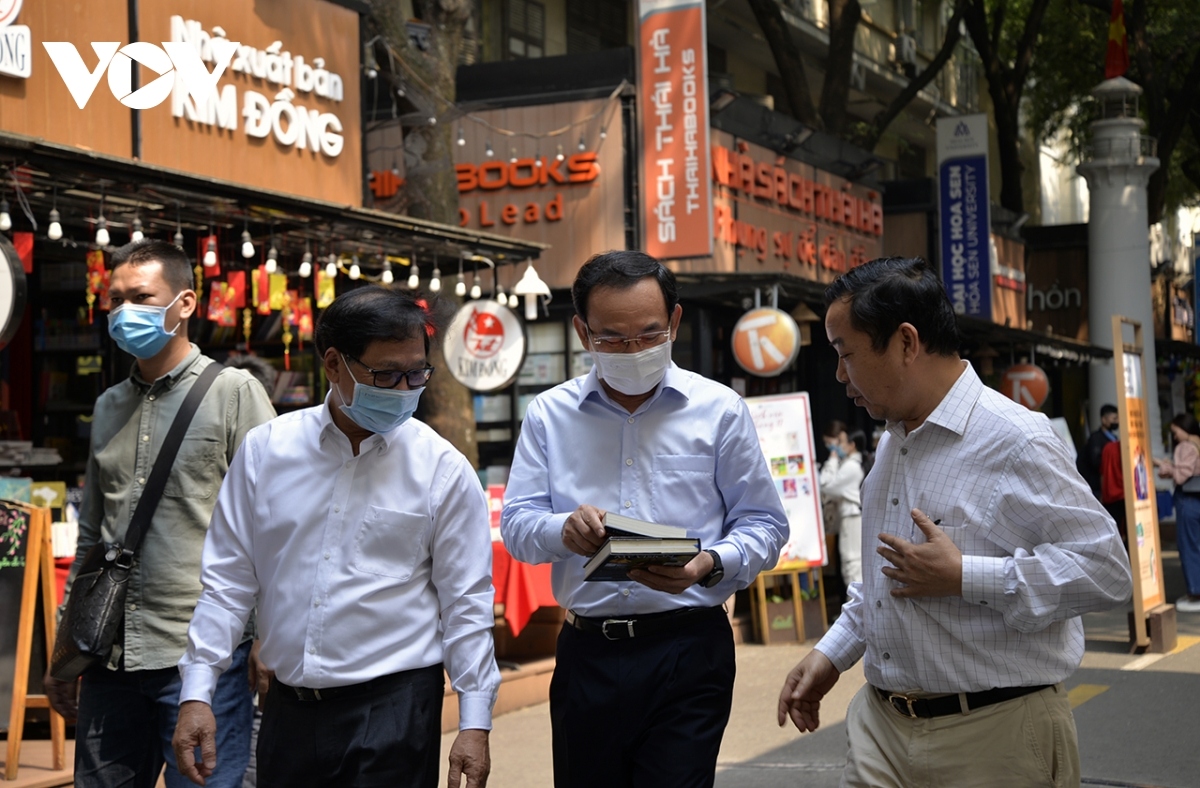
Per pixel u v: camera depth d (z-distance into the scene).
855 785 2.83
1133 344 9.44
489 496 7.87
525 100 12.80
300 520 2.99
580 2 18.97
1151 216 23.52
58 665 3.60
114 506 3.76
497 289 9.41
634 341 3.20
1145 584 9.09
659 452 3.35
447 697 6.90
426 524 3.01
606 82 12.66
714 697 3.27
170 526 3.70
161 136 7.50
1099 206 22.62
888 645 2.75
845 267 16.92
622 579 3.02
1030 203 32.22
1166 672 8.27
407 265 9.08
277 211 6.93
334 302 2.96
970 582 2.53
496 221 12.84
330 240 7.86
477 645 3.00
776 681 8.47
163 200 6.57
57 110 6.95
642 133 12.34
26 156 5.63
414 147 10.34
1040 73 25.17
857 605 3.15
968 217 18.84
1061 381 24.95
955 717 2.67
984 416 2.65
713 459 3.36
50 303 9.76
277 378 10.17
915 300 2.64
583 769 3.32
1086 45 24.12
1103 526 2.54
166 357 3.84
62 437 9.71
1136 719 6.91
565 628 3.43
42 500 7.37
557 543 3.21
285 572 3.00
